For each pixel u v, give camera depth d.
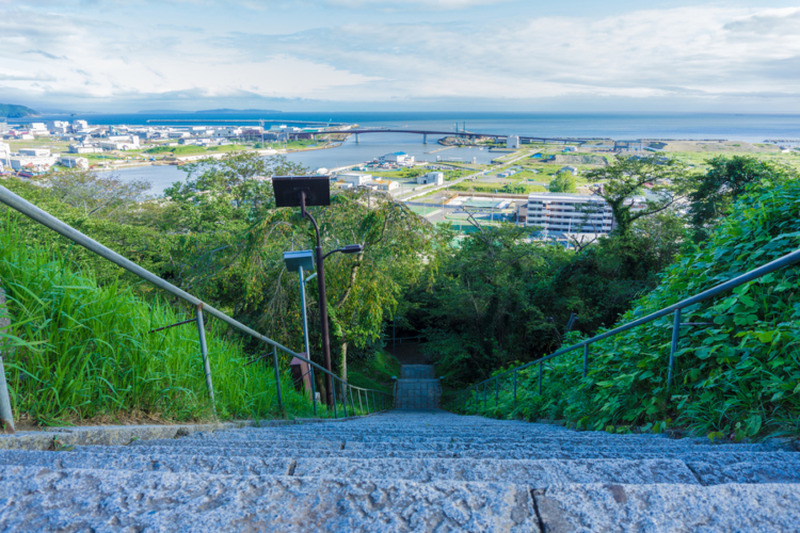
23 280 2.34
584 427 4.24
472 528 0.86
